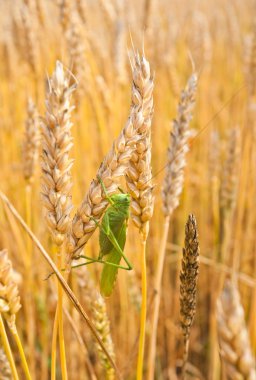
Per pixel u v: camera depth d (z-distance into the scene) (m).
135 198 0.38
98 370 0.69
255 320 0.62
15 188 0.86
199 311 0.92
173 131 0.47
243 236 0.91
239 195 0.85
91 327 0.38
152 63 0.92
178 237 1.00
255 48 0.79
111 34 0.88
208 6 2.04
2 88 1.11
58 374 0.69
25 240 0.73
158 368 0.74
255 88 0.82
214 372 0.65
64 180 0.36
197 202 1.05
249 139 0.81
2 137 0.94
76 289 0.61
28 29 0.74
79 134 0.79
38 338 0.77
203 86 1.30
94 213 0.36
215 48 1.71
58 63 0.35
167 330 0.83
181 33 1.61
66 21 0.66
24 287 0.69
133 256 0.77
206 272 0.92
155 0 0.90
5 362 0.44
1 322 0.37
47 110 0.35
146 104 0.36
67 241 0.37
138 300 0.66
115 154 0.36
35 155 0.56
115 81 0.84
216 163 0.87
